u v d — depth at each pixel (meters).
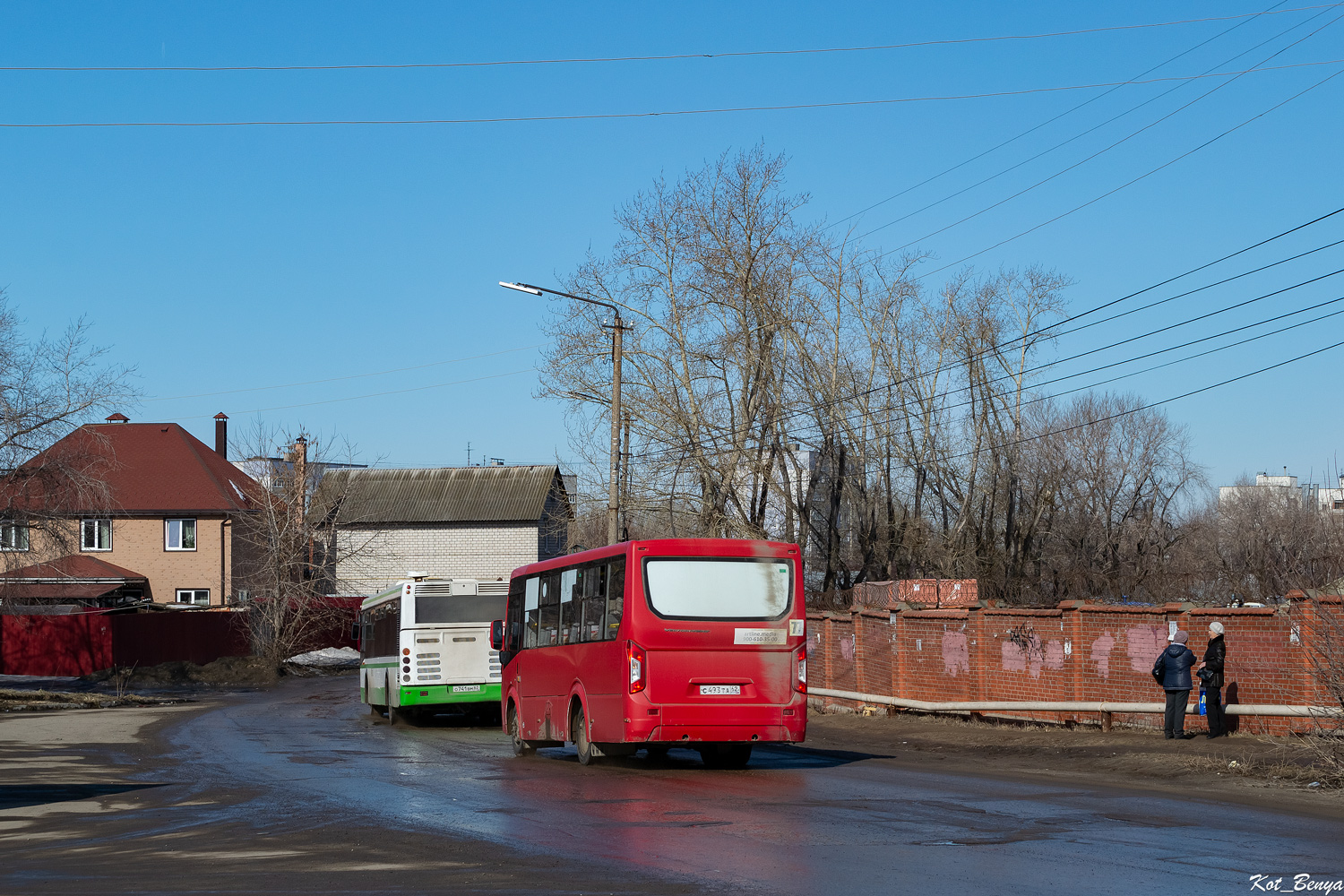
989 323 52.47
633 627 15.80
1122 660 18.44
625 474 43.28
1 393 33.59
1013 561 53.22
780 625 16.19
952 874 8.30
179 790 14.49
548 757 19.16
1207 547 63.03
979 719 20.92
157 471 64.31
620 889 7.96
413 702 25.78
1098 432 60.78
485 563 71.19
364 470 74.81
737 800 12.62
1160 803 11.97
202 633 52.84
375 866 9.03
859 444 48.88
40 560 36.59
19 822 11.88
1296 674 16.03
